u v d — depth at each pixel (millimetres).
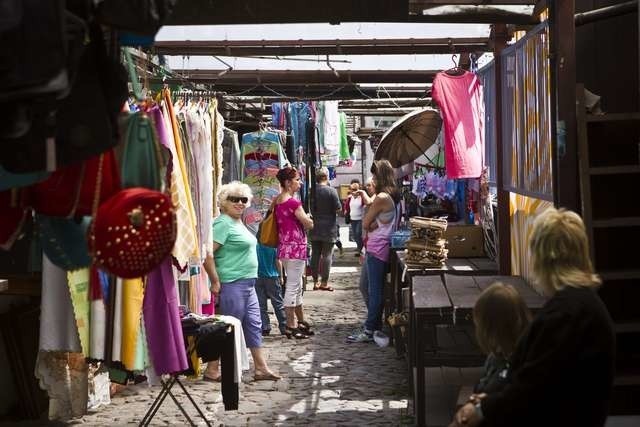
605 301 6641
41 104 3162
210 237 9008
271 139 13234
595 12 6621
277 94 14125
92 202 3959
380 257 11352
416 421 7043
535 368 3748
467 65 11641
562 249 3896
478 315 4500
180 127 8781
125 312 6422
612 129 6637
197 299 8977
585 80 7586
